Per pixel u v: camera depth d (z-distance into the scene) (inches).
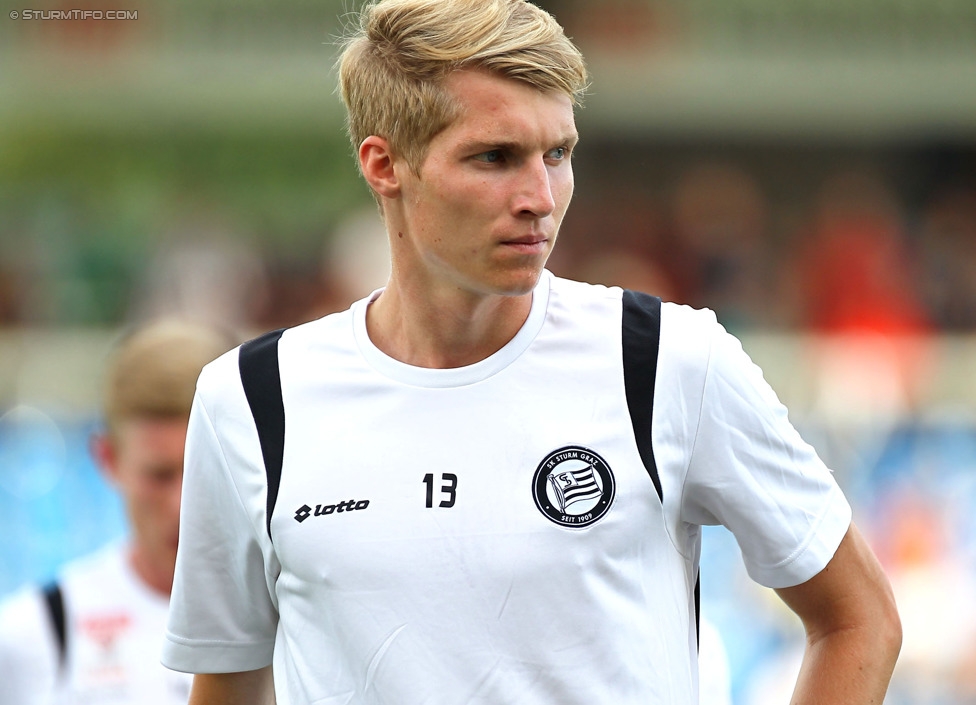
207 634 339.3
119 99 2020.2
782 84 1968.5
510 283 291.1
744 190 1987.0
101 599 514.3
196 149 2116.1
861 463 888.3
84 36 1942.7
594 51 1934.1
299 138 2135.8
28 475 847.7
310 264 1845.5
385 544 300.7
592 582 295.9
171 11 1984.5
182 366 487.8
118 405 491.2
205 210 2044.8
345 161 2126.0
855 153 2101.4
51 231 1937.7
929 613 845.8
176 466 489.4
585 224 1867.6
